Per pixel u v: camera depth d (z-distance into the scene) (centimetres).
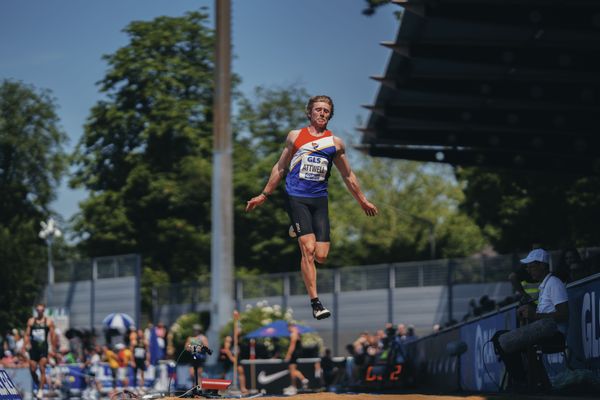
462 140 6134
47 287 10450
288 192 1986
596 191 8575
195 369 2302
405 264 9306
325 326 9925
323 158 1980
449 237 16588
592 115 5562
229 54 6412
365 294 9694
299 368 6856
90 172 13900
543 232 8856
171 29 13938
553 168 6372
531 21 4244
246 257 14088
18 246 10444
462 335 3669
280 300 10256
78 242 13950
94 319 10069
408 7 4334
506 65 4781
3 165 15300
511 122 5675
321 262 1984
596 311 2167
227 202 6300
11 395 2752
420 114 5788
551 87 5169
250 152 14662
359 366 5831
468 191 9944
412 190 17375
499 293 8512
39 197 15338
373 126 6156
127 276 9800
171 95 13850
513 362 2366
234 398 1998
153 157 13738
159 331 7306
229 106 6303
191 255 13588
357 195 2041
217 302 6241
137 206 13662
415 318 9244
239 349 7075
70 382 6309
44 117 15412
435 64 5062
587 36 4538
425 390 4234
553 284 2228
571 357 2375
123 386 6344
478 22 4306
